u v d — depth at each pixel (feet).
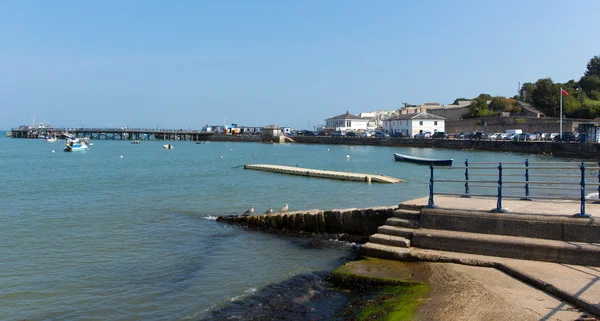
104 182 133.49
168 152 337.72
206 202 93.40
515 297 30.60
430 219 44.19
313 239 59.77
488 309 29.04
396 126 454.40
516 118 343.87
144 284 43.52
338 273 39.86
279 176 150.10
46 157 270.26
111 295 40.78
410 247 42.68
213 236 62.69
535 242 37.45
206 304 38.22
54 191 111.86
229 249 55.83
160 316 36.22
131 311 37.35
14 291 41.86
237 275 45.62
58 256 53.01
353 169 181.37
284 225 64.28
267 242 58.95
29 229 66.95
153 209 84.69
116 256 53.06
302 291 39.52
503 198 52.49
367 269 39.78
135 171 173.78
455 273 36.24
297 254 53.11
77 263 50.34
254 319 34.68
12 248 56.34
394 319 29.40
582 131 244.63
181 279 44.83
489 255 39.11
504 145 274.16
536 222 38.96
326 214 60.29
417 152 294.66
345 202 92.63
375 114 655.35
